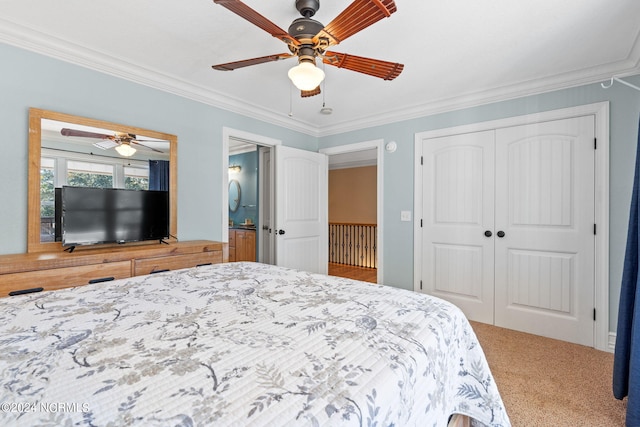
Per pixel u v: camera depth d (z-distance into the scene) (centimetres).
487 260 290
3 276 161
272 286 134
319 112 349
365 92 288
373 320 95
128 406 51
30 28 187
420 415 74
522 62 228
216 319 94
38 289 171
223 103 303
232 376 61
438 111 317
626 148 226
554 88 255
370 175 687
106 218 225
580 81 242
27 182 195
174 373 62
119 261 205
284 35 148
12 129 190
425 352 80
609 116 231
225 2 120
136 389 56
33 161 196
